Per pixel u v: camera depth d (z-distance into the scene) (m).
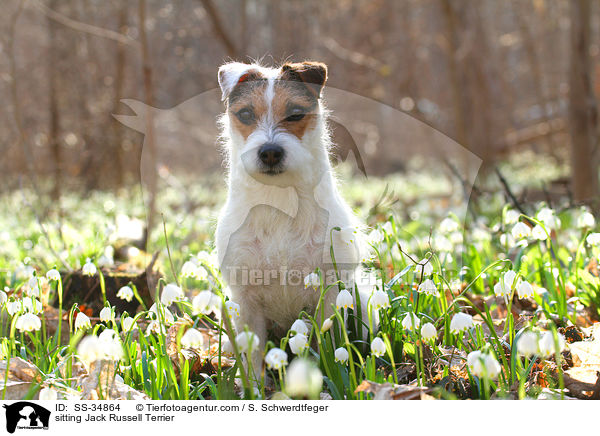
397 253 5.37
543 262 4.41
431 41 18.80
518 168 17.38
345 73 16.62
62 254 5.35
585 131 7.97
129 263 5.66
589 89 8.01
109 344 2.45
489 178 12.19
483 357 2.40
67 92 13.52
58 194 11.41
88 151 12.88
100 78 13.27
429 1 17.89
